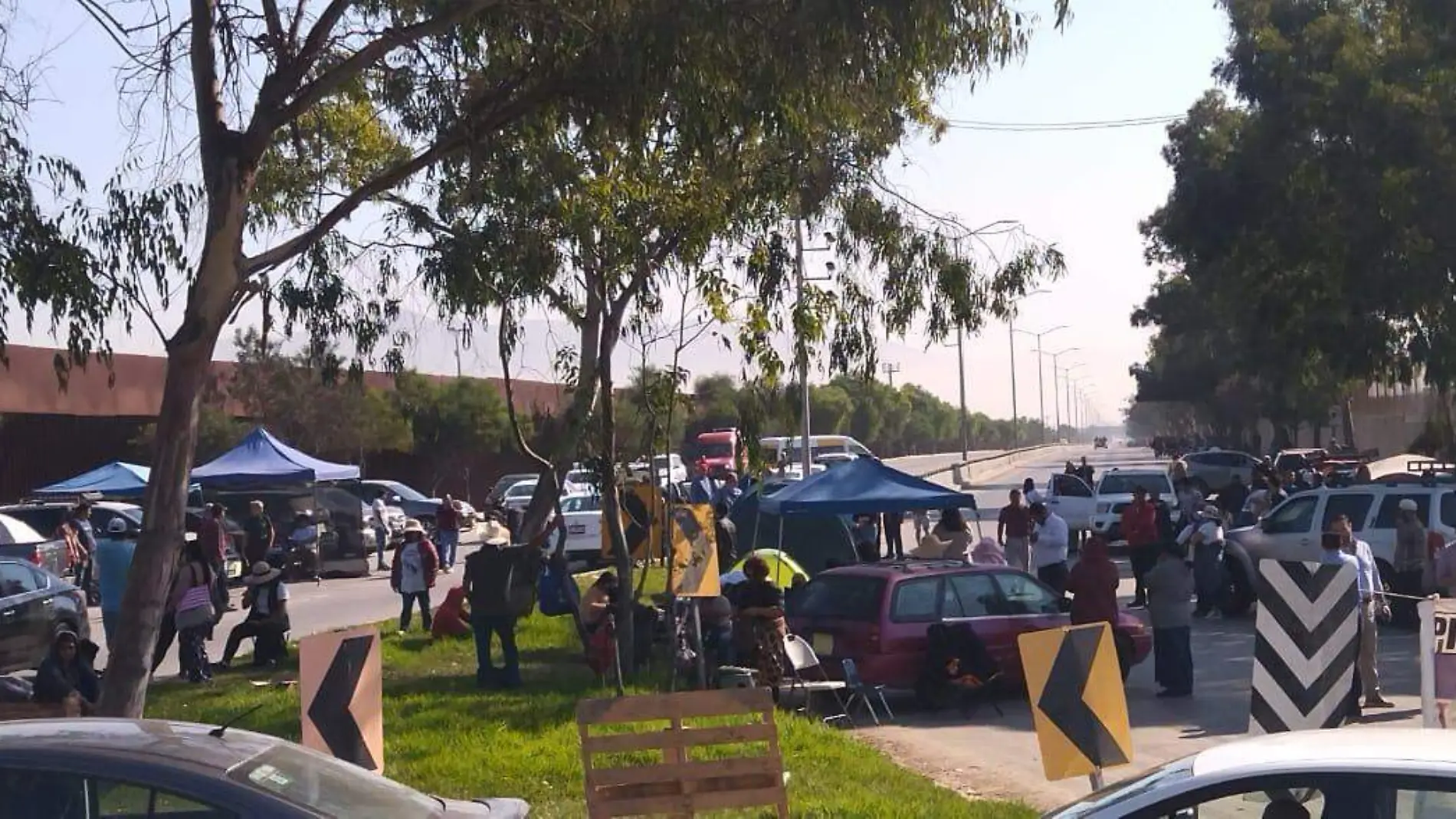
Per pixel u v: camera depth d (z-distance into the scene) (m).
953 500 19.73
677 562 13.99
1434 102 24.81
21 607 18.23
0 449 39.53
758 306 14.90
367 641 8.81
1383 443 66.69
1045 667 8.60
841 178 15.12
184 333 9.93
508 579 15.67
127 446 43.25
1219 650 19.48
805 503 19.53
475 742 12.34
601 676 16.11
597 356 16.56
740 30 11.27
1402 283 26.27
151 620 9.65
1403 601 20.23
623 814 8.39
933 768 12.89
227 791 5.00
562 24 11.61
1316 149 27.83
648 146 14.05
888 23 11.09
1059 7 11.95
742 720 13.09
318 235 10.88
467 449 52.59
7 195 10.18
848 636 15.70
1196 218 30.17
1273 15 28.97
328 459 48.78
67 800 4.95
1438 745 5.08
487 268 12.96
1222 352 62.44
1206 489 35.28
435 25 11.03
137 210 10.61
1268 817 4.93
